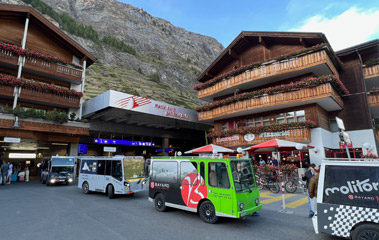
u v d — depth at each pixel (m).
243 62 22.97
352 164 4.97
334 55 17.69
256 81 20.17
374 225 4.48
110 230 6.23
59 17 99.69
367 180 4.73
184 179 7.88
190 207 7.55
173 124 27.86
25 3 87.69
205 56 193.12
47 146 25.88
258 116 20.86
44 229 6.29
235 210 6.41
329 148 18.06
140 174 12.12
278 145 13.18
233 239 5.58
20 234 5.87
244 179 7.18
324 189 5.22
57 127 19.73
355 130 18.30
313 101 16.95
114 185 11.43
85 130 21.36
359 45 18.61
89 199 11.23
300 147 13.20
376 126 17.28
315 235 5.88
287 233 6.04
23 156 28.47
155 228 6.43
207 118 23.56
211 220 6.95
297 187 13.08
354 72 19.17
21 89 18.86
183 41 191.12
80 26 105.75
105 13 147.50
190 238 5.63
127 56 104.06
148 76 93.44
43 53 21.69
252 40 21.97
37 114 18.64
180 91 91.88
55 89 20.47
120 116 23.38
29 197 11.72
